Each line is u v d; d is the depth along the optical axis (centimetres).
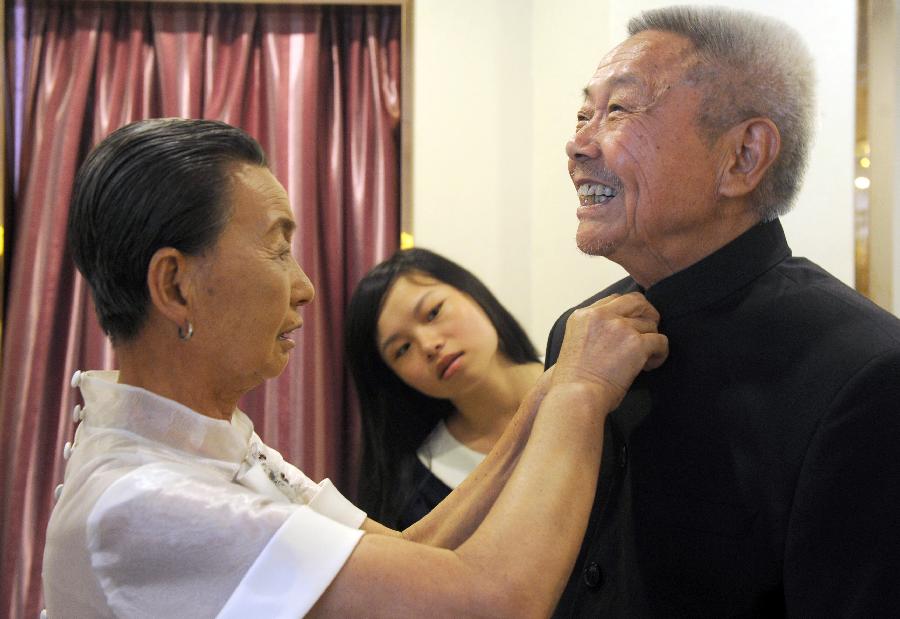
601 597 122
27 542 251
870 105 220
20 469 252
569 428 108
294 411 260
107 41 265
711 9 116
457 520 121
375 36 273
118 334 111
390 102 274
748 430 109
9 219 262
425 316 224
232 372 112
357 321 228
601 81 118
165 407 108
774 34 115
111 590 98
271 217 112
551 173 267
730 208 115
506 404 228
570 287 262
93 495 101
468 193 271
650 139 112
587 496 105
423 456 230
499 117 273
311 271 263
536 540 100
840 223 221
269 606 94
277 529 96
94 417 111
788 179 115
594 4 246
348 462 268
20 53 265
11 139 264
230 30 270
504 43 274
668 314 119
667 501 115
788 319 111
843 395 101
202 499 99
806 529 101
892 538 96
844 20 221
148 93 266
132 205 105
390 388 232
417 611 95
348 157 273
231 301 109
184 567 96
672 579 113
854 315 107
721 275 115
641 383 121
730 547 108
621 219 115
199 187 106
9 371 255
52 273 257
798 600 101
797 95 114
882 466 98
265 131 269
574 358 115
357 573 96
